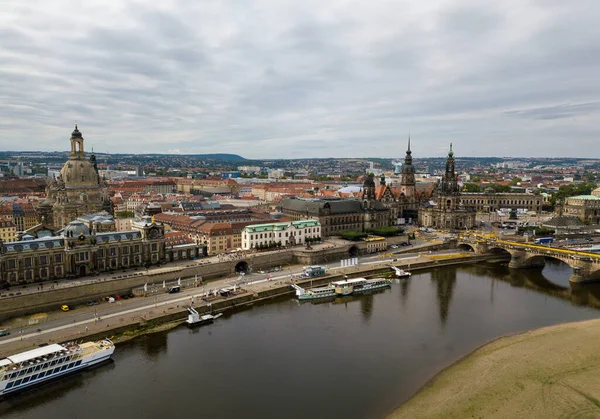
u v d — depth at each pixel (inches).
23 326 5910.4
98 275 7564.0
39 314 6353.3
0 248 6668.3
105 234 7854.3
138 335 5954.7
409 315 6884.8
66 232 7308.1
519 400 4436.5
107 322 6072.8
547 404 4360.2
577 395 4507.9
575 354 5408.5
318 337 5994.1
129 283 7322.8
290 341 5856.3
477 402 4411.9
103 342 5383.9
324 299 7672.2
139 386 4714.6
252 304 7337.6
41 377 4709.6
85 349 5157.5
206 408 4330.7
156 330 6127.0
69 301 6707.7
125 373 4977.9
